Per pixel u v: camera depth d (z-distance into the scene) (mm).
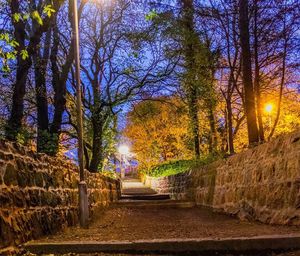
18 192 5738
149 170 36938
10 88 11352
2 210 5121
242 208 9430
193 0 14992
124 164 47938
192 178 16562
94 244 5812
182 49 16109
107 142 18438
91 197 11609
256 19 13242
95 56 16625
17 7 8891
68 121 15531
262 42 13922
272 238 5539
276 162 7793
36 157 6770
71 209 8523
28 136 10820
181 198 18469
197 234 6758
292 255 5082
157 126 32781
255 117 11484
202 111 17438
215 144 17500
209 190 13367
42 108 11992
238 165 10258
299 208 6652
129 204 15719
